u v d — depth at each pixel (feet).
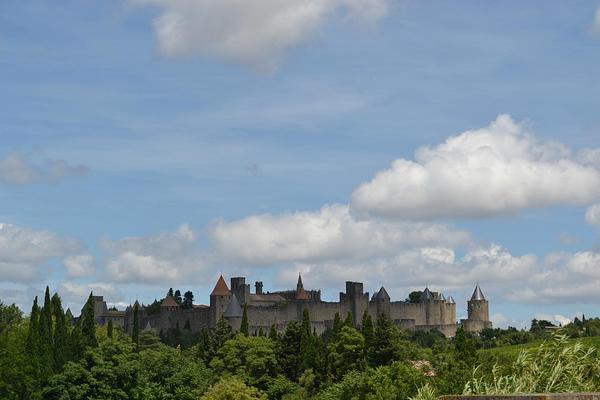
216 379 524.52
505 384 128.88
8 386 457.27
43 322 508.12
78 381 480.23
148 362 505.25
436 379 294.87
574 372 127.34
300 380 506.07
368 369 388.16
